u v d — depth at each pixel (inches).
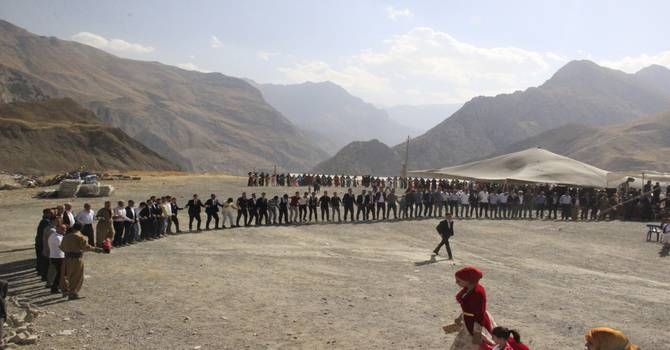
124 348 353.7
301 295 511.2
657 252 860.0
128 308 451.2
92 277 567.8
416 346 370.9
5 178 1980.8
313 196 1149.7
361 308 468.4
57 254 498.6
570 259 786.8
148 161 4837.6
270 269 641.0
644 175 1587.1
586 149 7416.3
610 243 945.5
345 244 867.4
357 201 1189.1
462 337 271.3
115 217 781.3
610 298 538.0
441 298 513.0
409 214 1360.7
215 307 460.8
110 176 2372.0
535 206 1343.5
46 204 1369.3
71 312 436.5
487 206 1311.5
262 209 1082.1
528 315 460.8
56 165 4109.3
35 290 510.6
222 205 1024.2
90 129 4781.0
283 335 389.1
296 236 941.8
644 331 424.2
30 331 379.6
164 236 900.6
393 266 684.1
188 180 2498.8
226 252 759.7
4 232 908.6
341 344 372.2
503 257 788.6
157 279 565.9
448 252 754.2
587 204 1323.8
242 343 369.7
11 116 4845.0
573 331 417.1
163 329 396.5
